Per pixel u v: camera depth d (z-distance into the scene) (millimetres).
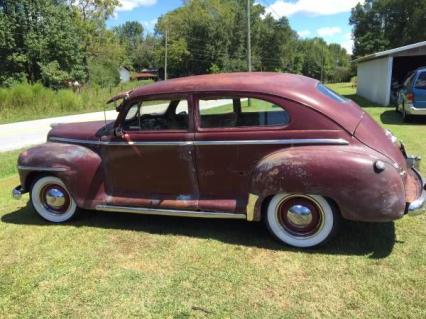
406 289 3182
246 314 3004
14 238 4508
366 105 18859
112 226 4727
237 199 4117
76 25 45188
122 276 3604
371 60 22016
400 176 3555
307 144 3766
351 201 3537
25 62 36312
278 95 3828
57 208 4914
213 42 71312
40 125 17125
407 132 10031
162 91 4195
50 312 3156
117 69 56250
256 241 4133
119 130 4441
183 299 3229
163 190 4406
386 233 4168
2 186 6691
